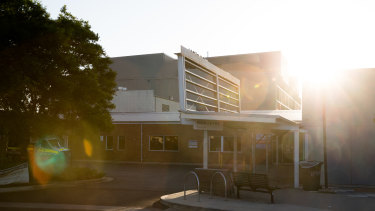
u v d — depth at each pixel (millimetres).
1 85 14648
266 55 59562
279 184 18859
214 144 36375
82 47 20578
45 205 12453
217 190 14305
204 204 12203
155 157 38062
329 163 18812
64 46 17859
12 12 15891
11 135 19672
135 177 22828
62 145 26641
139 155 38594
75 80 19359
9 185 16891
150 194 15406
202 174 14977
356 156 18625
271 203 12594
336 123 18953
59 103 18922
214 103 20703
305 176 16594
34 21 15672
